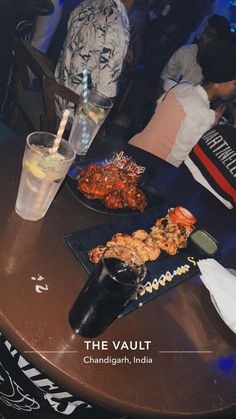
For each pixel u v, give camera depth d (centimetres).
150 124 88
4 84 146
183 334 47
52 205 57
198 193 75
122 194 61
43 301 43
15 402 54
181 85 89
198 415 40
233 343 49
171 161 89
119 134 157
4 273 44
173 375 42
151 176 72
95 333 41
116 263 43
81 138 69
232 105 144
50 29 187
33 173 47
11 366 48
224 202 76
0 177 58
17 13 134
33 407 52
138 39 217
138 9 206
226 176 77
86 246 52
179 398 41
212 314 51
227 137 80
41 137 52
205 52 89
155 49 239
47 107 103
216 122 143
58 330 41
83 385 38
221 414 42
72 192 60
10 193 56
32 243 50
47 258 49
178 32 233
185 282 54
